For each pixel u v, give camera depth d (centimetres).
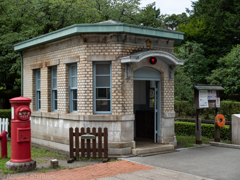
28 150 753
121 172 710
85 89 946
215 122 1120
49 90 1164
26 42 1248
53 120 1105
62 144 1038
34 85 1285
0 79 2031
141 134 1204
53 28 1964
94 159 867
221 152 956
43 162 853
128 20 2309
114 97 934
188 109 2108
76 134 864
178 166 764
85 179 654
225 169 731
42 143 1166
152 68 1019
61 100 1060
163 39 1033
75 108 1036
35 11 1805
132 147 934
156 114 1059
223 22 2619
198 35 2644
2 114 1508
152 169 733
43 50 1178
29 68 1300
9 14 1753
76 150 863
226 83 2070
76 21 1950
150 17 2428
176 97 1772
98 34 937
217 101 1144
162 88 1036
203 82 2480
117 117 918
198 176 668
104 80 960
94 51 941
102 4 2209
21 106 749
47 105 1158
